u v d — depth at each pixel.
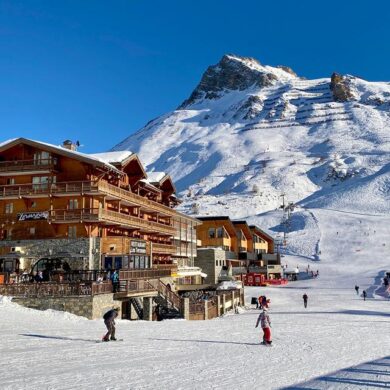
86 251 45.56
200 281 80.00
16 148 49.91
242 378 15.12
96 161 47.09
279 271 104.88
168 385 13.84
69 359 17.62
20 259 46.28
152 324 33.25
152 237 64.81
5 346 19.98
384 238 138.00
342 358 19.91
